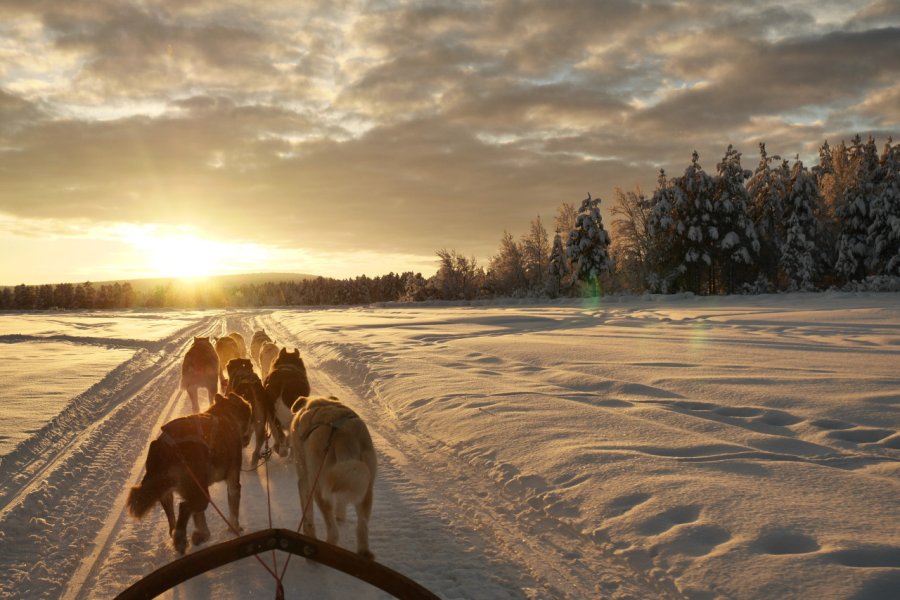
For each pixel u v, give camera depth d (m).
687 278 62.94
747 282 62.41
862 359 15.38
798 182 60.19
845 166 73.81
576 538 5.71
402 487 7.30
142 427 10.80
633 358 16.47
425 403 11.32
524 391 11.76
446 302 72.19
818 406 9.93
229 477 5.96
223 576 5.16
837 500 5.88
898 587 4.22
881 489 6.17
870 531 5.14
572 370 14.49
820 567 4.52
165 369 19.02
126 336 30.30
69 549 5.68
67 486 7.42
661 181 64.50
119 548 5.70
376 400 12.72
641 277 65.19
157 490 5.17
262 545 3.44
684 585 4.55
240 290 151.25
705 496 6.03
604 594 4.70
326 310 71.81
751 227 60.00
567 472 7.04
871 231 57.19
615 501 6.14
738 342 20.08
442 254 79.25
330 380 15.77
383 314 48.91
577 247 66.81
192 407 12.55
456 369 15.26
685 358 16.25
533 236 79.56
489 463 7.82
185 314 70.31
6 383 14.37
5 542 5.74
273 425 8.94
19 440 8.87
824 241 62.75
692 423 9.05
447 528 6.08
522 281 78.62
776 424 9.30
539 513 6.32
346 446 5.11
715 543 5.12
